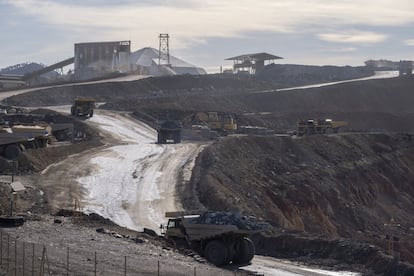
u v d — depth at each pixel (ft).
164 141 568.82
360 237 429.38
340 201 488.44
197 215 233.76
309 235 261.65
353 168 560.20
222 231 217.56
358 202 517.14
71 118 625.41
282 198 426.10
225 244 217.97
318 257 241.55
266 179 464.65
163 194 359.25
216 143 509.76
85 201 337.72
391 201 558.56
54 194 344.08
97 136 578.25
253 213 343.87
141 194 358.23
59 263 185.47
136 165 436.35
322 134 643.45
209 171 404.36
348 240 247.70
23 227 238.27
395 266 222.07
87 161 442.50
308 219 432.66
